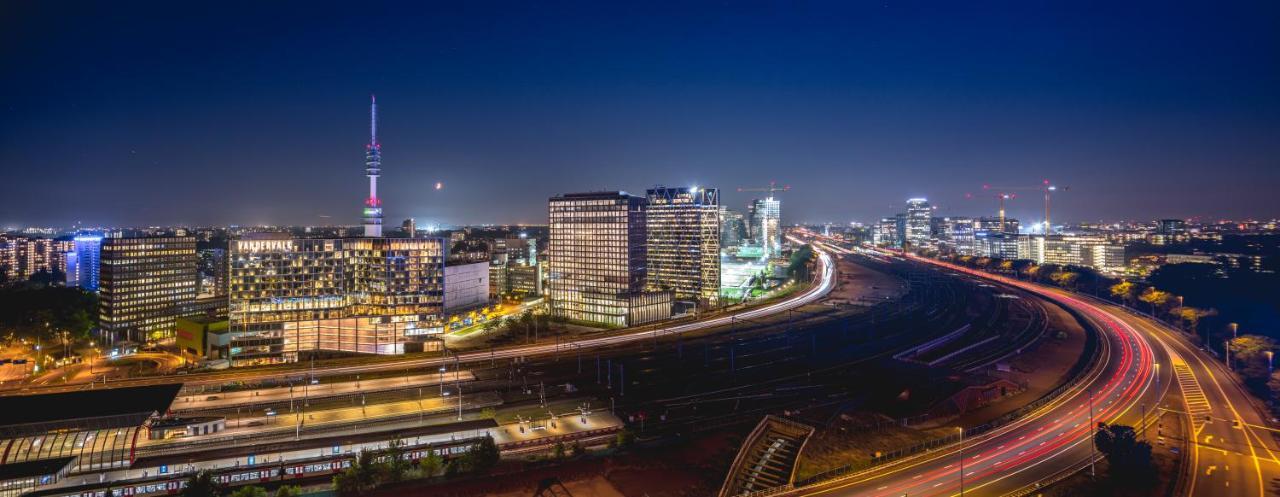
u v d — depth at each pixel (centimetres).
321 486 14038
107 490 13500
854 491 12681
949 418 17512
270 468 14500
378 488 13638
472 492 13450
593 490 13512
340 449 15438
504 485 13750
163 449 15575
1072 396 19600
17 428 14962
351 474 13525
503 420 18150
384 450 14438
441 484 13775
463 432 16638
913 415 17600
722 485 13625
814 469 13762
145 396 17450
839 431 16275
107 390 18012
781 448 15138
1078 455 14562
